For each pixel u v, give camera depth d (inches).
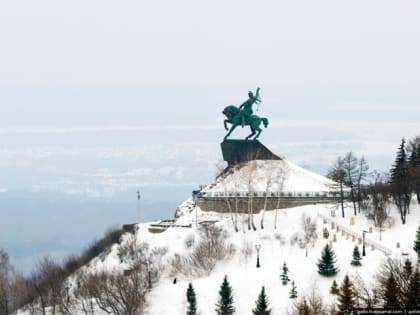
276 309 6427.2
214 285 7111.2
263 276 7219.5
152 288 7273.6
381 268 6688.0
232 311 6501.0
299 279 7027.6
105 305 6968.5
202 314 6579.7
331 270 6973.4
